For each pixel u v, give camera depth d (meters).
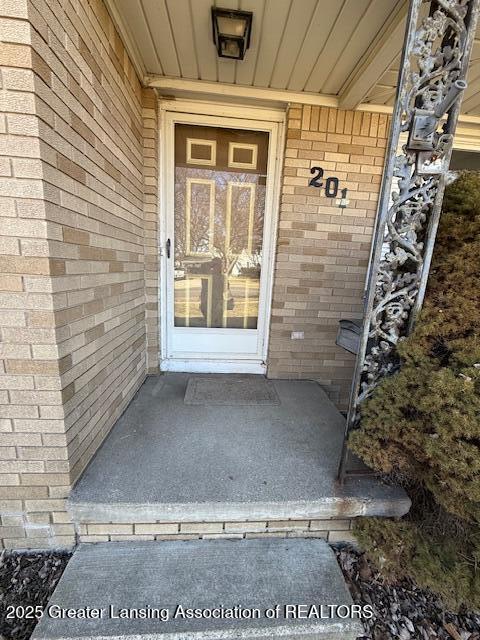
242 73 1.99
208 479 1.43
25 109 0.97
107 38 1.52
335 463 1.58
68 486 1.30
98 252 1.50
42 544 1.34
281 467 1.54
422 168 1.21
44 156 1.03
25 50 0.93
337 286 2.55
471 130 2.52
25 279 1.08
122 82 1.75
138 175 2.13
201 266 2.61
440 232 1.35
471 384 1.09
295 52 1.77
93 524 1.34
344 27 1.57
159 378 2.57
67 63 1.15
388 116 2.32
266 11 1.50
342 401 2.74
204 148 2.40
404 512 1.40
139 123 2.11
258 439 1.77
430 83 1.15
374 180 2.40
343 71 1.92
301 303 2.56
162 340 2.65
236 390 2.39
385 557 1.30
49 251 1.08
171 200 2.44
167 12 1.54
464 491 1.08
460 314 1.21
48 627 1.03
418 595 1.30
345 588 1.21
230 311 2.70
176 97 2.23
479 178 1.34
